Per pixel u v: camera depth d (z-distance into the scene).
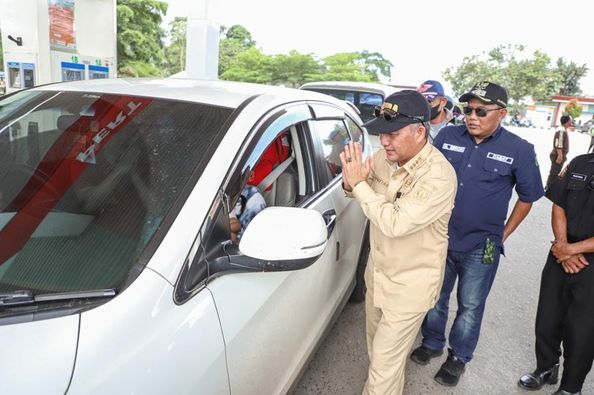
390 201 1.94
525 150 2.40
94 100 1.82
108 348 1.04
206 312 1.28
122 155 1.54
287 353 1.82
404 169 1.88
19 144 1.67
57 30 5.84
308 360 2.16
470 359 2.70
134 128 1.64
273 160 2.14
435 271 1.98
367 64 47.78
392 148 1.83
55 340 1.01
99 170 1.51
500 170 2.41
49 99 1.88
